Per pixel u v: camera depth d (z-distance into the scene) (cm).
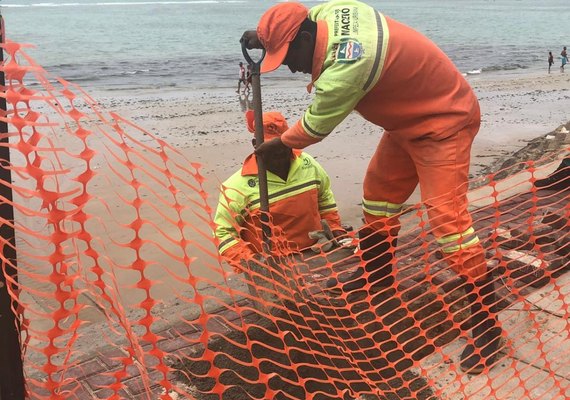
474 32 5606
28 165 159
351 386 288
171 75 2689
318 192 382
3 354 170
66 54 3447
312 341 288
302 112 1677
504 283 367
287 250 324
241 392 284
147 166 1043
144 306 196
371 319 335
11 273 171
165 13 8981
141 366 207
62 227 174
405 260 411
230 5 13588
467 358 293
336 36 285
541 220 447
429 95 299
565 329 308
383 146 351
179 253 679
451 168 302
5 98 154
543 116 1609
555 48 4212
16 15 8006
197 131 1416
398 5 13650
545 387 277
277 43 294
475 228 459
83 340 333
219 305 364
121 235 724
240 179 349
